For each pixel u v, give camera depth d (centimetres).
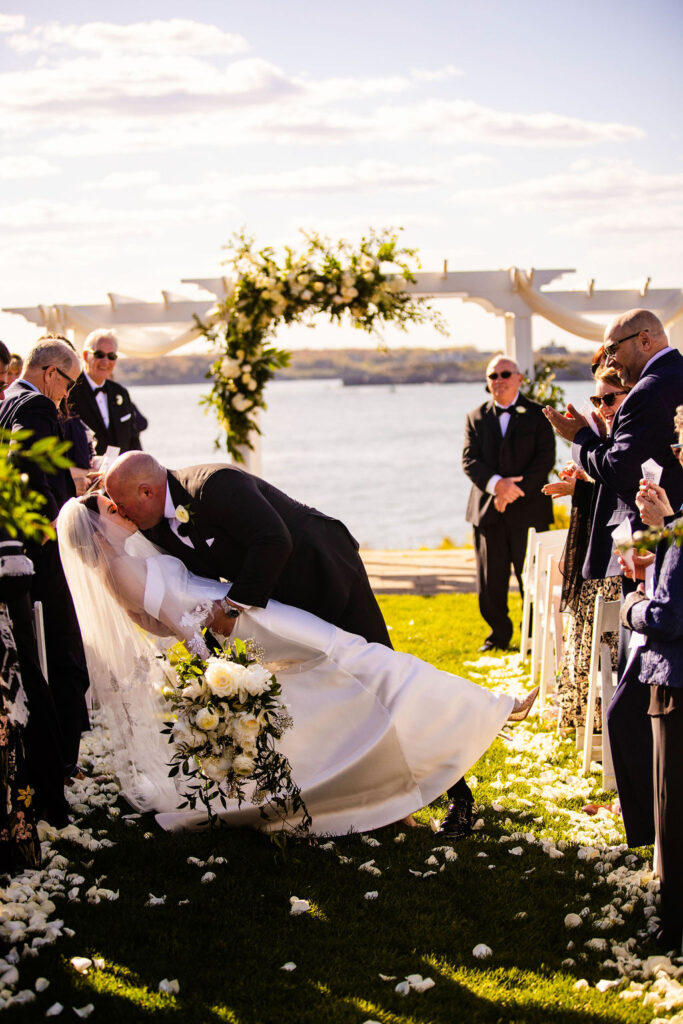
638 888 357
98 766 481
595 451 418
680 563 302
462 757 392
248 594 373
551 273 977
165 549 396
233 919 336
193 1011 287
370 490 3769
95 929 330
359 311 935
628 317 409
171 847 390
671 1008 285
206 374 972
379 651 395
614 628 462
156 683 408
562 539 650
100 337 762
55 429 425
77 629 463
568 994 294
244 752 359
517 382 724
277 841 376
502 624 721
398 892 356
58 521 391
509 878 367
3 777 349
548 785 464
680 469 396
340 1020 283
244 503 376
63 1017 283
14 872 357
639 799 358
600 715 494
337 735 391
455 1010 287
